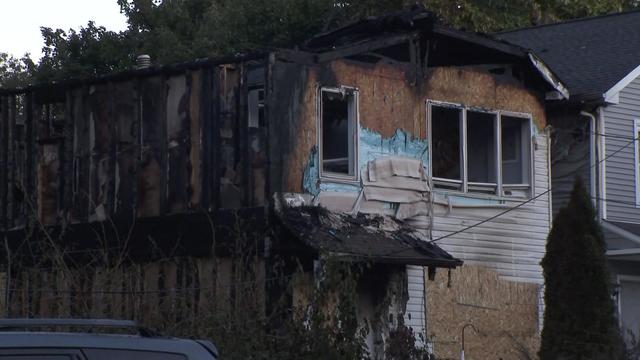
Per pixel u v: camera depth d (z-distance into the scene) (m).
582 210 18.08
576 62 26.02
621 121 24.25
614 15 28.55
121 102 20.14
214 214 18.53
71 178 20.61
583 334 17.52
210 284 18.31
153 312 16.97
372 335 19.19
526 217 22.12
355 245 17.84
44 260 19.42
